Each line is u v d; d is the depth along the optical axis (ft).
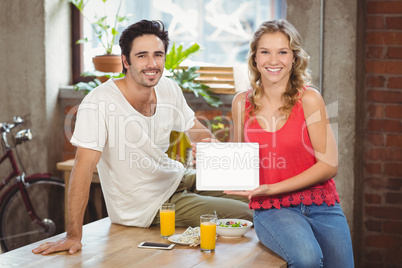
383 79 11.84
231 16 13.73
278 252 7.20
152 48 7.89
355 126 10.87
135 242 7.88
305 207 7.61
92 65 13.47
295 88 7.63
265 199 7.70
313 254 6.91
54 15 12.70
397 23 11.63
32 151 12.82
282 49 7.48
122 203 8.54
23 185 12.22
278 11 13.41
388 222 12.09
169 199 8.83
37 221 12.31
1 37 12.70
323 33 10.86
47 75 12.59
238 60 13.80
